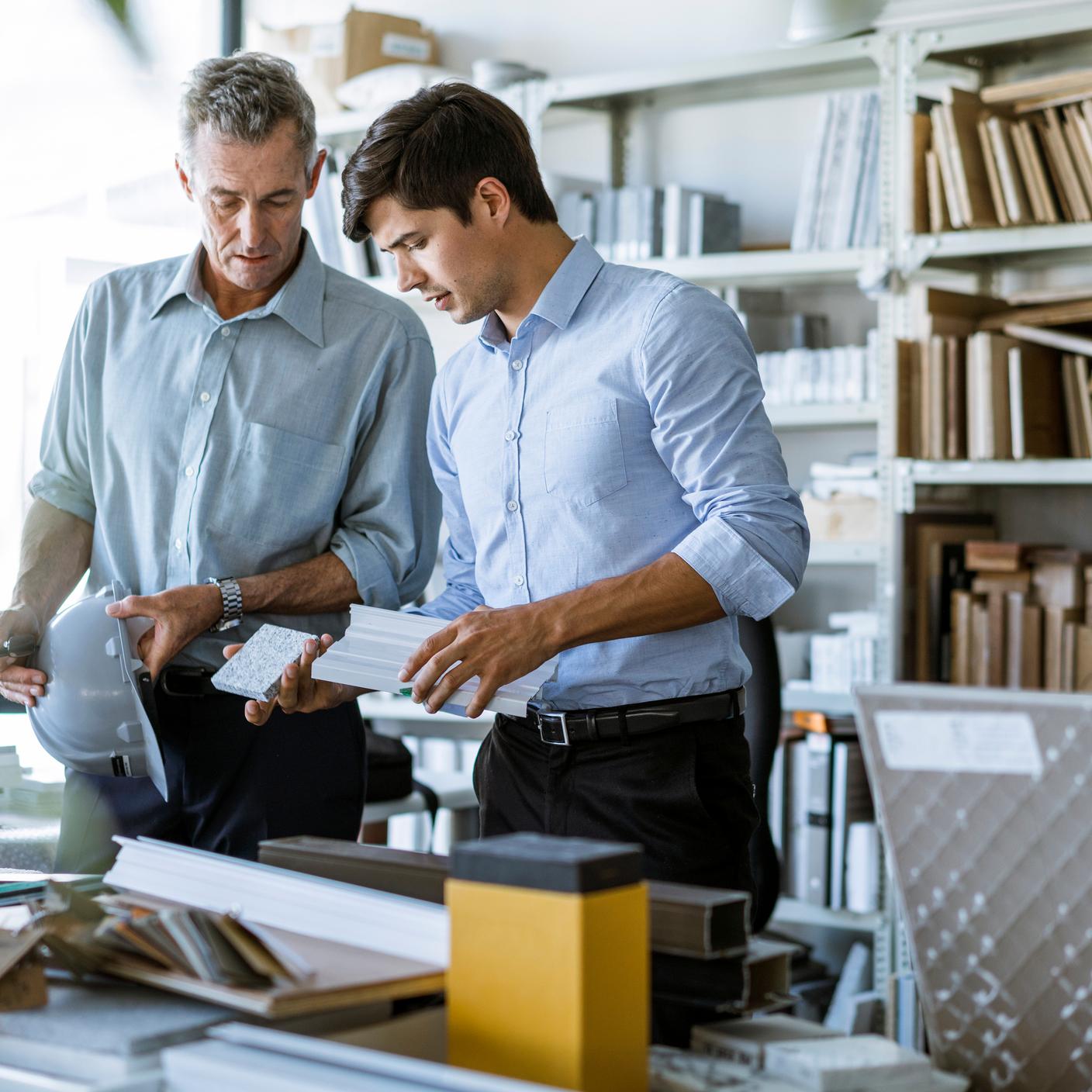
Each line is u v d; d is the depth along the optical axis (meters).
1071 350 2.77
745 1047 0.80
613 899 0.71
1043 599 2.79
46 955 0.88
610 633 1.25
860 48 2.94
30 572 1.72
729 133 3.50
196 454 1.70
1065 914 0.78
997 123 2.80
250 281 1.64
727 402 1.32
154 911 0.89
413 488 1.77
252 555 1.70
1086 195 2.73
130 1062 0.71
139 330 1.74
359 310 1.75
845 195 3.00
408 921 0.83
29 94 3.42
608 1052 0.71
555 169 3.72
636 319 1.37
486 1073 0.72
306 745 1.67
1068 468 2.74
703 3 3.53
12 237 3.39
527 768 1.45
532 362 1.44
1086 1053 0.78
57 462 1.80
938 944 0.82
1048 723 0.77
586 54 3.68
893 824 0.83
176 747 1.65
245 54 1.60
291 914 0.90
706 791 1.39
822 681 3.00
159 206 3.58
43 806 1.73
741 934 0.81
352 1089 0.63
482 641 1.21
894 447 2.87
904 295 2.94
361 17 3.59
